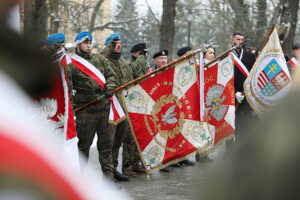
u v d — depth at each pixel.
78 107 6.29
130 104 6.55
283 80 7.22
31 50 0.89
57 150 0.85
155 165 6.61
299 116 0.77
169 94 6.64
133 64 7.79
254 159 0.77
